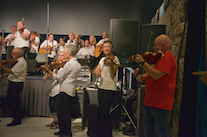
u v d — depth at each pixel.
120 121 2.91
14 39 4.21
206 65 1.63
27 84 3.51
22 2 5.97
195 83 1.61
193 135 1.59
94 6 5.86
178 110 2.01
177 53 2.21
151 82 1.63
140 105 2.48
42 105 3.51
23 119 3.35
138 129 2.47
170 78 1.55
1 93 3.47
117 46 2.77
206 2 1.69
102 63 2.50
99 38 6.05
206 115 1.60
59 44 4.84
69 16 5.93
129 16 5.71
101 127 2.33
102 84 2.39
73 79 2.42
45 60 4.06
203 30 1.64
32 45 4.61
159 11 3.87
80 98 3.45
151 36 2.80
